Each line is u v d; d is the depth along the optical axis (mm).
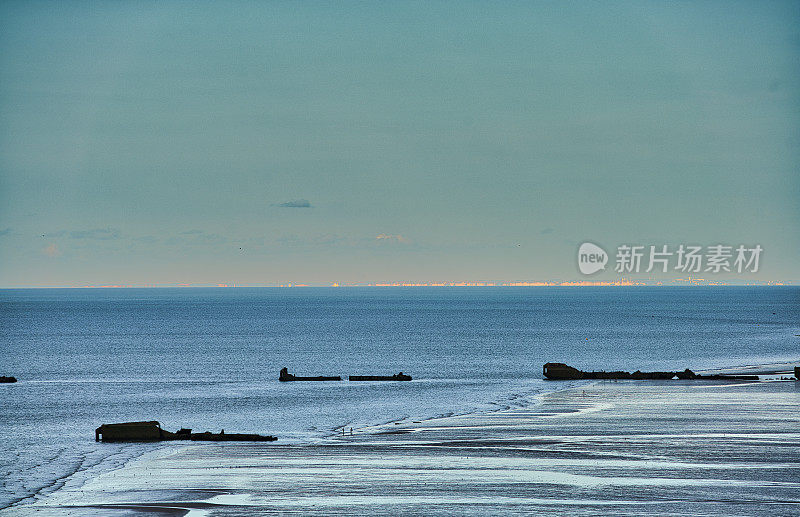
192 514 165500
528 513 163375
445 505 169500
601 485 184125
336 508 168125
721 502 170000
